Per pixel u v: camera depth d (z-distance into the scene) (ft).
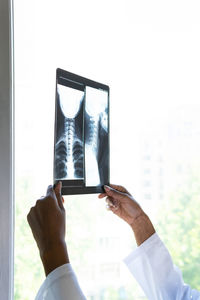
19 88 4.55
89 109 3.75
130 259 3.86
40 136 4.63
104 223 5.08
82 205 4.99
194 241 5.41
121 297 5.10
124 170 5.21
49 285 2.92
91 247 5.00
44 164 4.63
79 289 2.97
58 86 3.39
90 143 3.75
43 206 3.10
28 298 4.52
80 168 3.60
